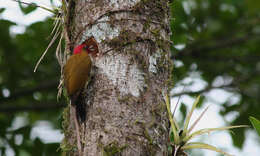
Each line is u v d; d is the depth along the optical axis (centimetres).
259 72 1727
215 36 1714
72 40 791
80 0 761
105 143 634
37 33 1384
